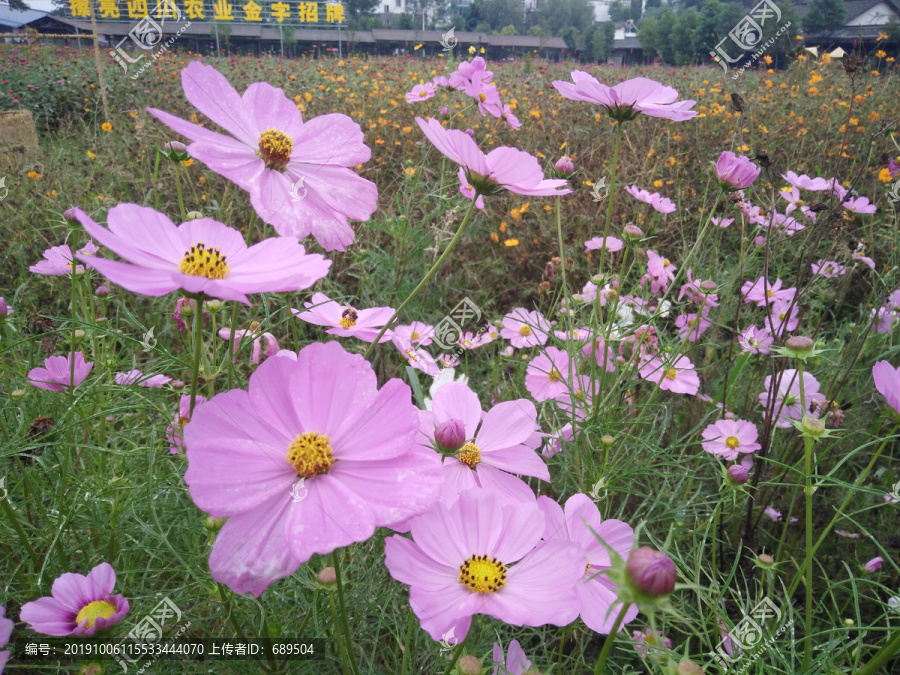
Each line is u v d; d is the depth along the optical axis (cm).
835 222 228
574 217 411
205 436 84
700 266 317
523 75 1250
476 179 122
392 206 383
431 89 478
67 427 155
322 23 3422
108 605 112
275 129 112
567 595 91
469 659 94
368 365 91
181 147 183
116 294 260
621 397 222
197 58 1403
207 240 94
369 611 145
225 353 159
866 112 672
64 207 348
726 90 821
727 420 223
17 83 945
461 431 113
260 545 81
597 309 196
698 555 153
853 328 278
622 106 176
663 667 92
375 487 85
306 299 261
